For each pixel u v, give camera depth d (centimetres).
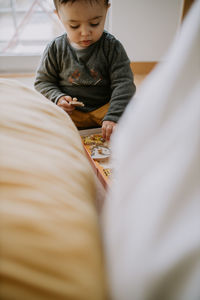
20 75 172
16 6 217
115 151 28
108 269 23
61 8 87
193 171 19
